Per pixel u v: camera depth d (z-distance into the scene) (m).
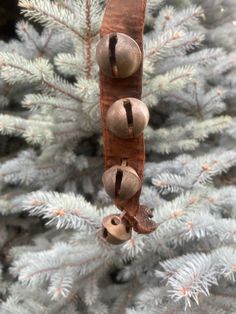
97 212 0.50
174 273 0.44
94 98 0.54
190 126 0.72
